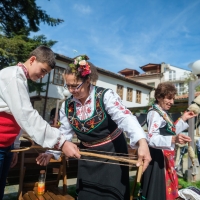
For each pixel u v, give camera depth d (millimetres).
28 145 3250
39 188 2309
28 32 12109
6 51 9992
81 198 1616
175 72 34750
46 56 1564
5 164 1713
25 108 1383
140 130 1438
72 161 3312
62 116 1854
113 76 19016
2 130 1479
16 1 11133
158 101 2154
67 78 1574
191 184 4199
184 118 2322
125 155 1666
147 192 1902
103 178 1577
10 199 2781
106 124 1621
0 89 1400
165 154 2008
